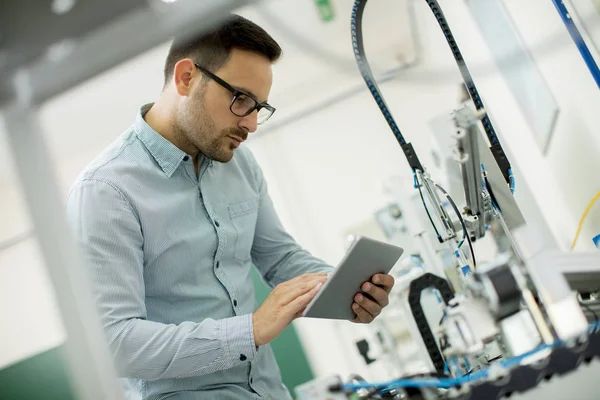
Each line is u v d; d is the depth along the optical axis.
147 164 1.40
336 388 0.85
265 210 1.69
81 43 0.77
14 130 0.80
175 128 1.44
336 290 1.18
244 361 1.32
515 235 0.92
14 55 0.77
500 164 1.38
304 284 1.22
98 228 1.26
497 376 0.81
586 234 2.03
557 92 1.90
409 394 0.99
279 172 4.58
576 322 0.85
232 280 1.46
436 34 3.29
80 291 0.78
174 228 1.38
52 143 0.85
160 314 1.38
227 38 1.36
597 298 1.06
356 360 3.94
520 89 2.27
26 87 0.80
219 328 1.21
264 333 1.19
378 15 3.46
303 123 4.55
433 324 1.35
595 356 0.77
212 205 1.48
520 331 0.90
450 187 1.50
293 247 1.68
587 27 1.55
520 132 2.51
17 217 3.89
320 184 4.54
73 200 1.30
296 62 4.09
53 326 4.02
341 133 4.46
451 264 1.57
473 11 2.49
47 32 0.78
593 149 1.75
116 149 1.41
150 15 0.77
